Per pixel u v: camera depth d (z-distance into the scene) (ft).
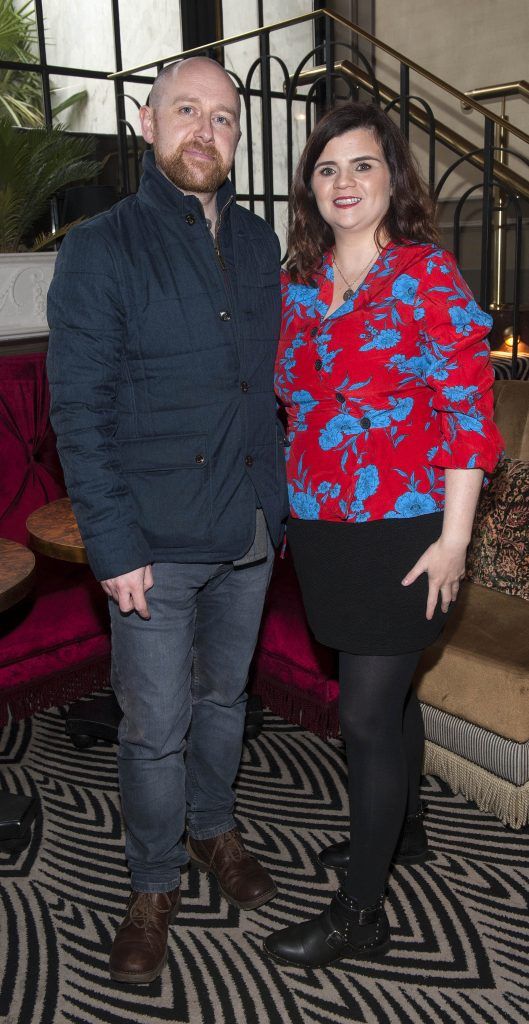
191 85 5.19
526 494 7.98
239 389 5.45
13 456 9.58
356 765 5.48
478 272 18.25
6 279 11.22
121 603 5.27
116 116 14.64
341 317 5.03
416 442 4.99
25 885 6.74
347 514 5.05
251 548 5.80
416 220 5.17
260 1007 5.57
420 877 6.69
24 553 6.89
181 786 5.85
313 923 5.89
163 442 5.31
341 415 5.04
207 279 5.30
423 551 5.01
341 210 5.06
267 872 6.60
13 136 11.67
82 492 5.11
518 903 6.40
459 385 4.74
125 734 5.73
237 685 6.25
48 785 8.07
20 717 9.06
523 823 7.12
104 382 5.11
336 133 5.06
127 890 6.68
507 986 5.66
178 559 5.37
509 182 14.40
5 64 14.34
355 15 19.29
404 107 11.32
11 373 9.58
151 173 5.35
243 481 5.50
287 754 8.46
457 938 6.07
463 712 7.22
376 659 5.25
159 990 5.73
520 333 15.85
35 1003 5.63
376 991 5.66
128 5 15.74
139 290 5.14
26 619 8.98
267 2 18.03
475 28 18.08
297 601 8.54
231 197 5.50
